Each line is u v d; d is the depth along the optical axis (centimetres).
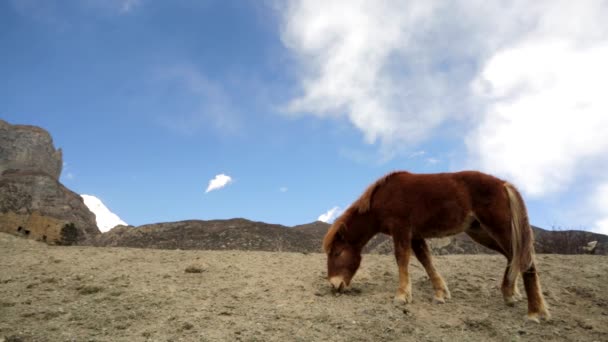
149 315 521
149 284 654
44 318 504
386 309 548
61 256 869
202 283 671
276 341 454
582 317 561
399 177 617
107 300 571
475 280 715
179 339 452
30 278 677
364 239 636
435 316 544
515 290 618
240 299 592
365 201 619
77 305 549
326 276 732
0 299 566
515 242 540
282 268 791
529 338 490
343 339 465
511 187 568
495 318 544
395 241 597
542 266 801
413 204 590
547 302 612
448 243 1336
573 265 807
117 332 469
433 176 600
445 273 759
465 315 550
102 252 931
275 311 541
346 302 581
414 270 789
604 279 711
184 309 544
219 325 493
